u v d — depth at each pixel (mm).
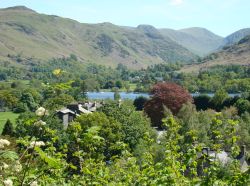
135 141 48750
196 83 187750
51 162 5957
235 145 9766
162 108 62938
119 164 13125
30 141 6477
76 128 10125
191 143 10023
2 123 96250
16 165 6266
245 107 79000
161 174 9258
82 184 10422
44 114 6512
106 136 40594
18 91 132000
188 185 9180
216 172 8945
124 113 59188
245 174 8492
